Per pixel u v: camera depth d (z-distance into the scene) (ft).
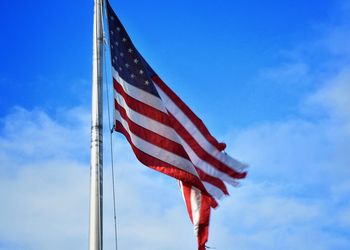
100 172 38.37
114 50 44.80
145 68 45.68
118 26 45.60
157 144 43.50
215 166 48.06
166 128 44.06
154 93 44.80
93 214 36.94
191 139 47.67
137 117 43.83
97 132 39.65
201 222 44.83
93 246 35.96
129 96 44.21
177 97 48.34
